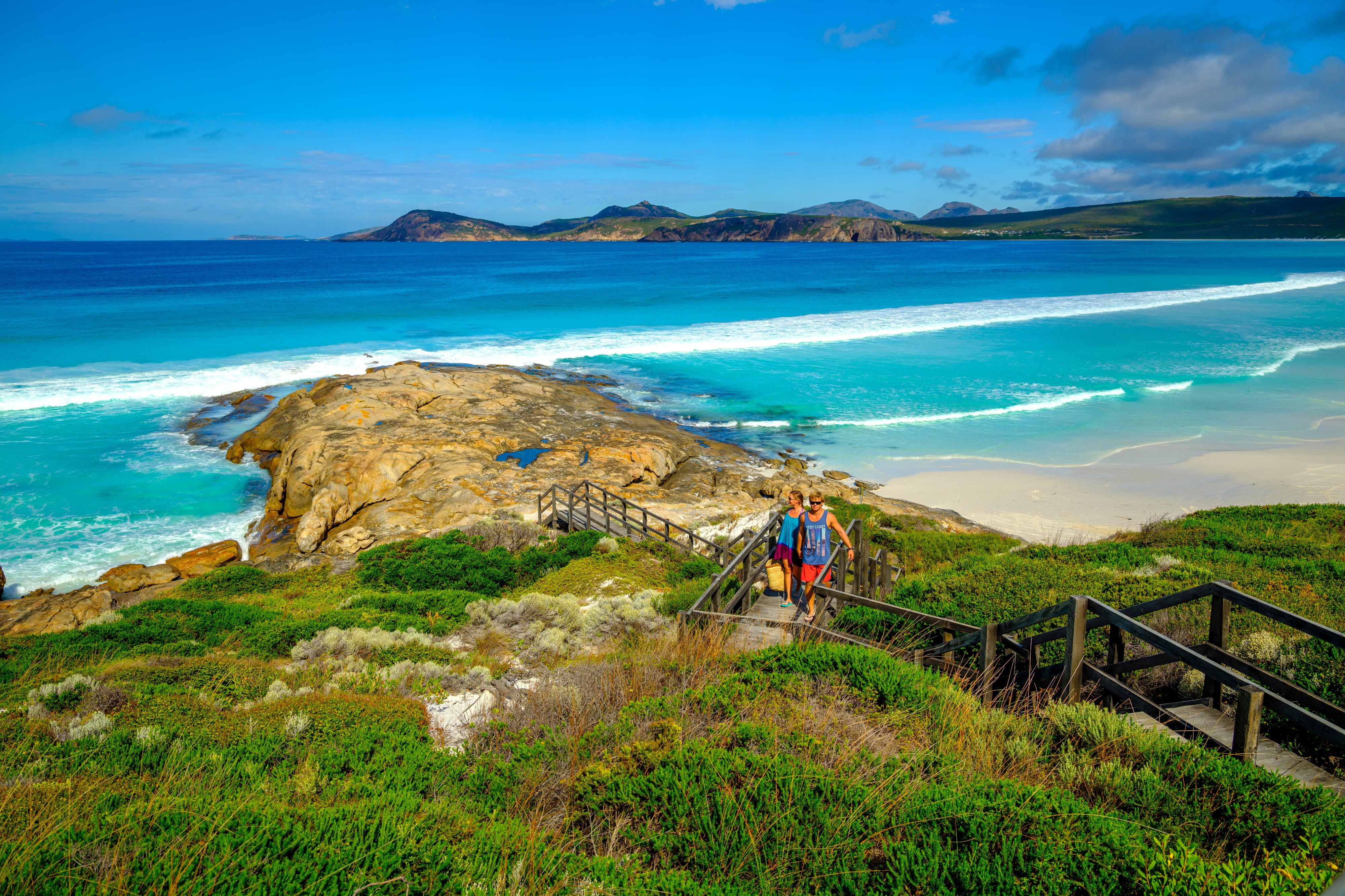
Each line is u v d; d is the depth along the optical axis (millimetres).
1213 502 22047
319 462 23516
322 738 6355
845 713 5703
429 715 7414
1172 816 4125
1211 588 5434
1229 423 30078
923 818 4016
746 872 3838
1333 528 15828
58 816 4176
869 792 4281
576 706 6168
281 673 9070
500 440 27000
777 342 48906
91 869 3580
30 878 3475
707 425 32000
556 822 4570
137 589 17828
